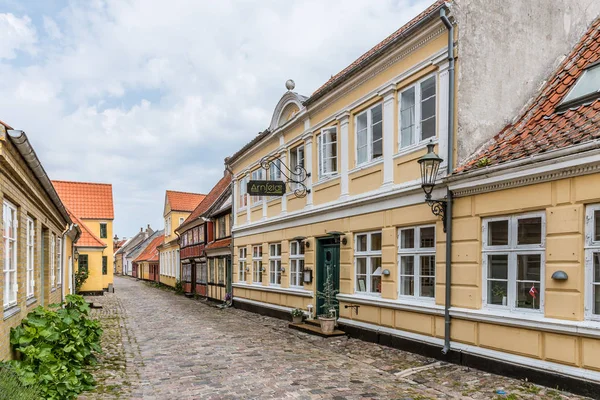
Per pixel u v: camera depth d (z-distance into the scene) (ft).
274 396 21.26
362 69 34.73
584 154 18.83
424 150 28.78
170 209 131.23
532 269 21.83
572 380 19.26
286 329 42.42
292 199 47.80
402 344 29.91
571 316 19.56
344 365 27.12
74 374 21.91
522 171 21.65
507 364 22.29
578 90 25.30
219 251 74.49
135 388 23.17
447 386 21.70
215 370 26.66
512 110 27.99
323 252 42.60
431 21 27.78
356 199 35.24
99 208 115.55
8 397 15.25
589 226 19.29
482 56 27.20
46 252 36.47
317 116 42.57
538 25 29.63
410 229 30.19
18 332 20.81
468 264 24.90
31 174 23.21
